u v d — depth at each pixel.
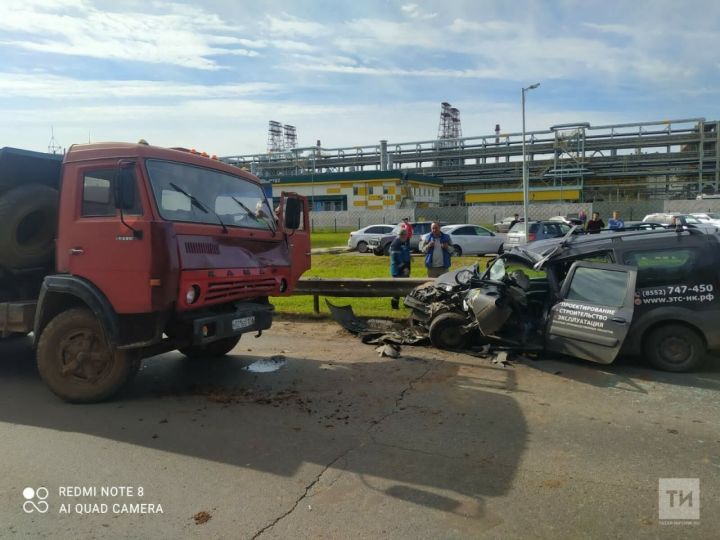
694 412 4.81
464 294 7.20
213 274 5.09
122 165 4.77
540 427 4.52
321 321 9.51
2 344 7.95
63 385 5.23
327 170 86.19
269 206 6.37
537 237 21.36
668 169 65.31
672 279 5.95
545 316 6.48
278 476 3.68
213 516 3.19
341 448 4.13
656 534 2.98
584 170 67.94
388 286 9.34
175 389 5.68
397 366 6.45
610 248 6.29
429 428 4.52
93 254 4.93
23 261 5.51
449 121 110.06
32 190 5.47
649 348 6.04
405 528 3.04
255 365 6.60
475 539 2.94
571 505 3.28
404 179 60.59
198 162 5.45
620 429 4.45
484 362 6.55
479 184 77.81
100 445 4.23
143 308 4.73
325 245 32.19
